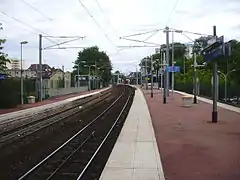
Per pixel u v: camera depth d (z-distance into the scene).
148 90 101.06
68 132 23.84
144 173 11.57
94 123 28.78
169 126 23.61
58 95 74.25
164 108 39.16
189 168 12.19
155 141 17.86
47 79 74.00
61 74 95.06
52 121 30.16
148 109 38.41
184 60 99.00
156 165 12.66
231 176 11.13
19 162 14.87
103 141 19.69
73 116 34.84
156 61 116.94
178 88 91.38
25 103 49.91
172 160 13.49
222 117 28.38
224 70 54.91
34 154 16.58
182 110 35.84
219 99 50.31
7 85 42.50
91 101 58.62
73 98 64.75
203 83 63.94
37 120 30.55
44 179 12.08
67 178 12.20
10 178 12.27
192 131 21.06
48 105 46.75
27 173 12.53
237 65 52.03
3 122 28.66
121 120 30.16
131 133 20.80
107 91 104.19
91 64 143.62
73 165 14.21
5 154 16.56
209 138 18.45
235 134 19.73
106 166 12.62
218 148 15.77
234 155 14.28
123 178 10.99
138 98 62.28
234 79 50.00
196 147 16.05
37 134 22.95
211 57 25.08
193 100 48.38
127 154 14.75
